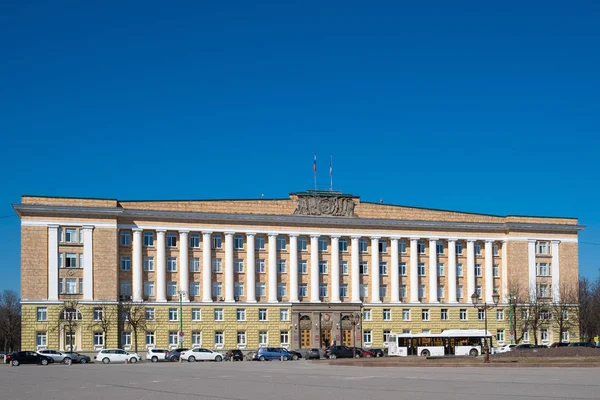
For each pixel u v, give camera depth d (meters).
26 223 116.75
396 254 136.25
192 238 127.12
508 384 43.59
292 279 130.38
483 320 140.12
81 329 117.69
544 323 140.88
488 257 141.12
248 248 128.62
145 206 123.81
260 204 129.88
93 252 119.50
